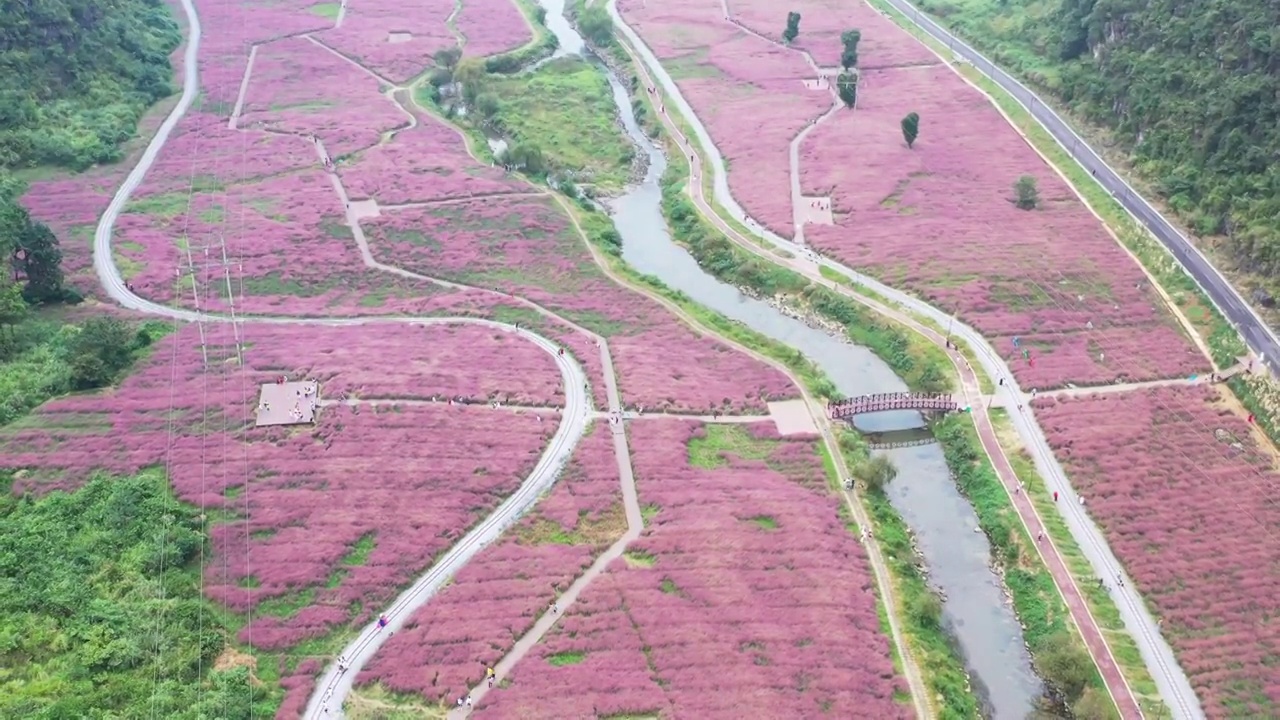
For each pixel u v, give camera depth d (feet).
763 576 282.36
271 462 317.63
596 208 504.43
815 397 359.25
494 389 353.72
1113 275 412.98
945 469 334.03
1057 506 308.60
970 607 285.02
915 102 584.40
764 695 247.29
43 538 279.08
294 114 582.35
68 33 562.66
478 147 558.56
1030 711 255.50
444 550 290.76
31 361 359.05
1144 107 492.54
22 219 392.06
